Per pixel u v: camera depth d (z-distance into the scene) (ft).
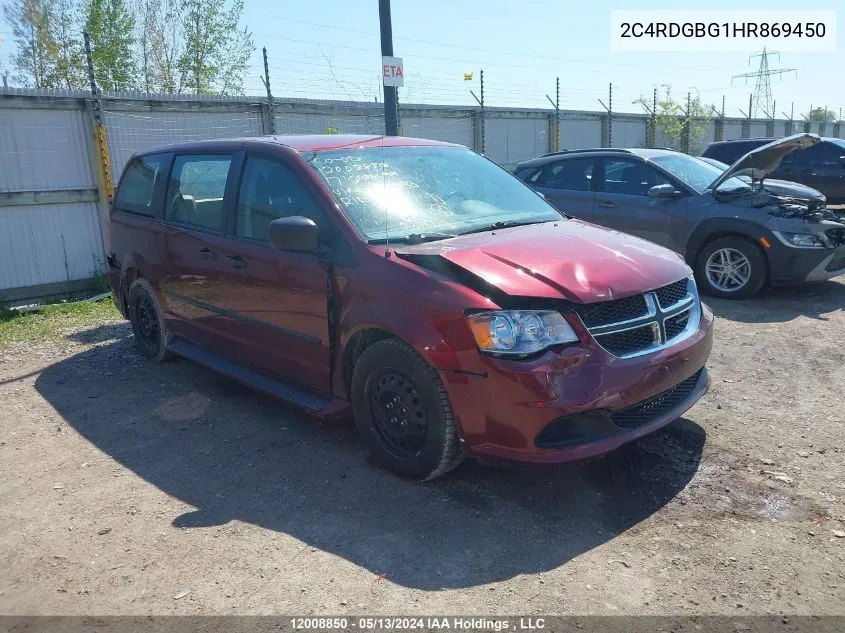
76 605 9.66
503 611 9.18
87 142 29.89
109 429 15.64
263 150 15.37
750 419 14.87
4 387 18.56
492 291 11.19
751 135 92.94
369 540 10.91
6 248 27.96
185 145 18.21
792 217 24.00
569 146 62.85
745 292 24.95
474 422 11.25
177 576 10.19
